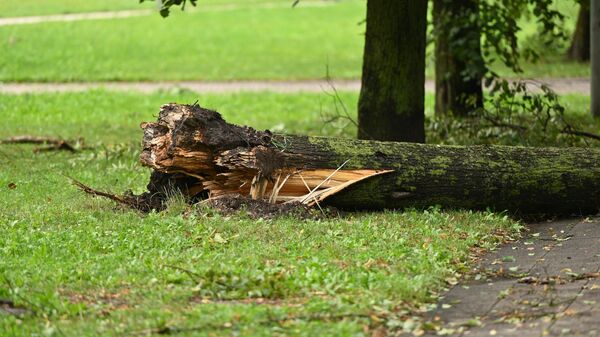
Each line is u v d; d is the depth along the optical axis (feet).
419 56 55.11
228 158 40.91
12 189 48.83
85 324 27.96
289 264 34.09
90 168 55.93
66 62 120.98
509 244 38.55
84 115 84.53
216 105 91.56
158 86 106.52
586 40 115.14
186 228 38.70
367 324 28.17
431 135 63.57
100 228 38.93
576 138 57.93
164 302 30.04
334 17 177.17
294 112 87.56
